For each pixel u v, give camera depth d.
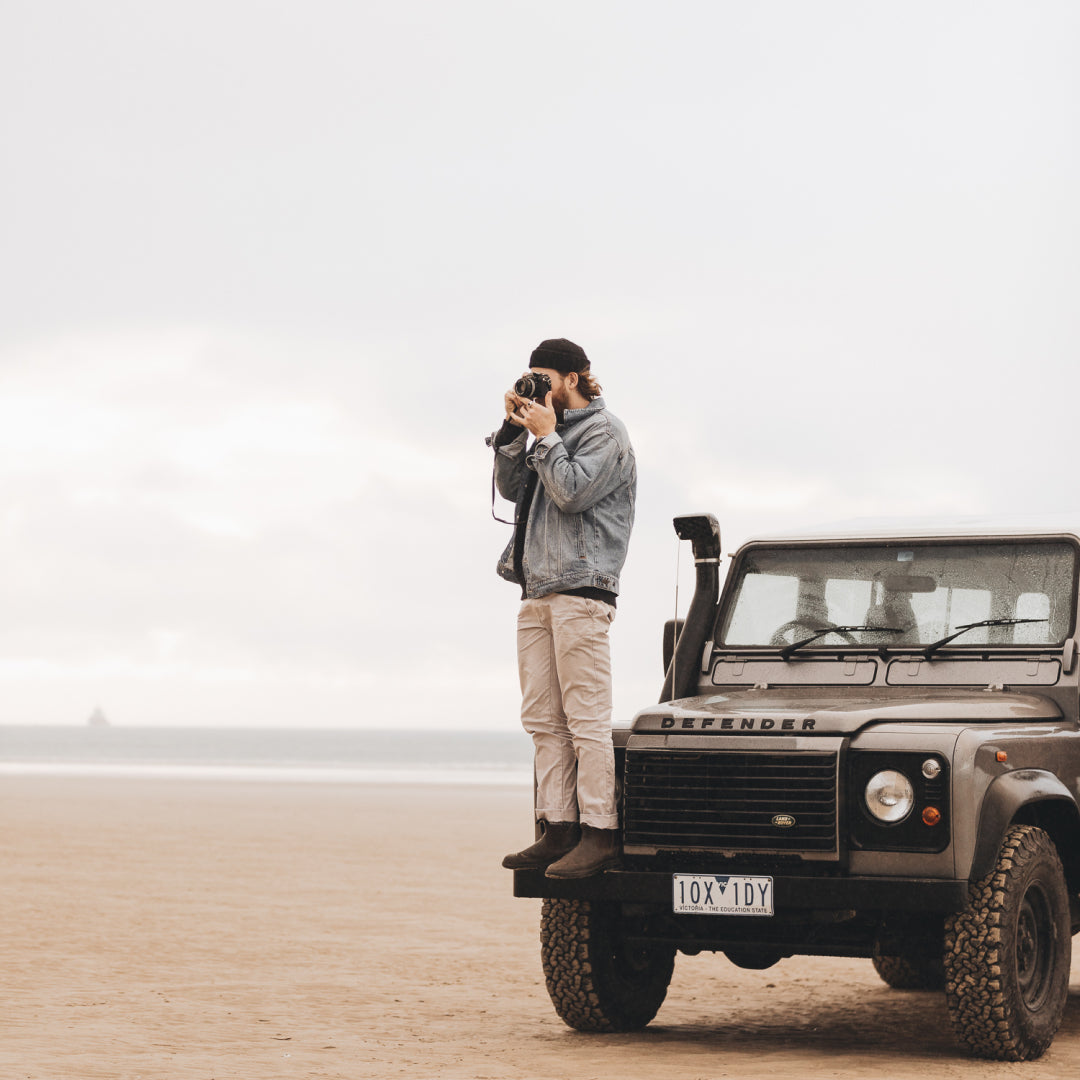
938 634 6.93
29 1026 6.78
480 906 12.06
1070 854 6.57
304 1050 6.29
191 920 10.96
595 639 6.16
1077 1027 7.04
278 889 13.14
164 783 38.62
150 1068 5.79
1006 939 5.83
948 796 5.79
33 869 14.47
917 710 6.30
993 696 6.55
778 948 6.32
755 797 6.09
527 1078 5.62
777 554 7.39
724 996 8.16
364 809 26.27
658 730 6.35
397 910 11.76
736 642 7.27
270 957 9.27
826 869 5.98
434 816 24.17
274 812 24.83
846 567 7.21
